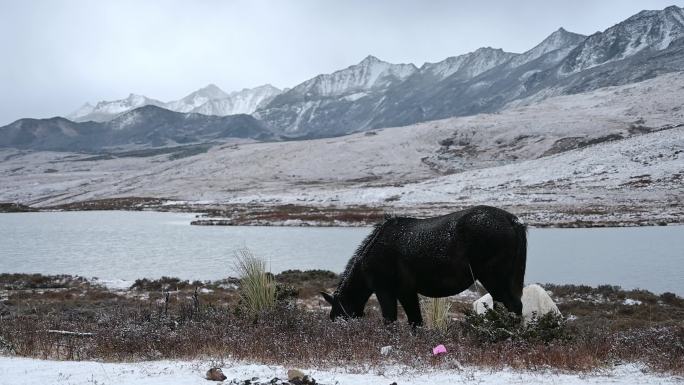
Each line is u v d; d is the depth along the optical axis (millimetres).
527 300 12250
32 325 11539
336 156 162750
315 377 6930
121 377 6938
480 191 91438
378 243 9828
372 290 10281
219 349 8781
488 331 9047
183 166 174375
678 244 39562
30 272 30672
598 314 17422
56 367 7602
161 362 8133
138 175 174750
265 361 8164
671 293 20797
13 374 7121
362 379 6852
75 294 21594
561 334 9148
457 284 9211
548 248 38656
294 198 103062
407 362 7898
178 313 13055
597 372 7379
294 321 10141
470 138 162875
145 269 31453
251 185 138500
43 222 73938
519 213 66750
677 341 8898
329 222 65062
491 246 8898
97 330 10648
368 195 97625
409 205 83562
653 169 88062
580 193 80750
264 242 46062
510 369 7590
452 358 7965
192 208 100500
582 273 28156
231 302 18359
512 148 148750
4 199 155750
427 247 9258
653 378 6992
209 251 39875
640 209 66250
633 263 31250
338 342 8703
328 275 25953
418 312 10133
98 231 58969
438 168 143375
